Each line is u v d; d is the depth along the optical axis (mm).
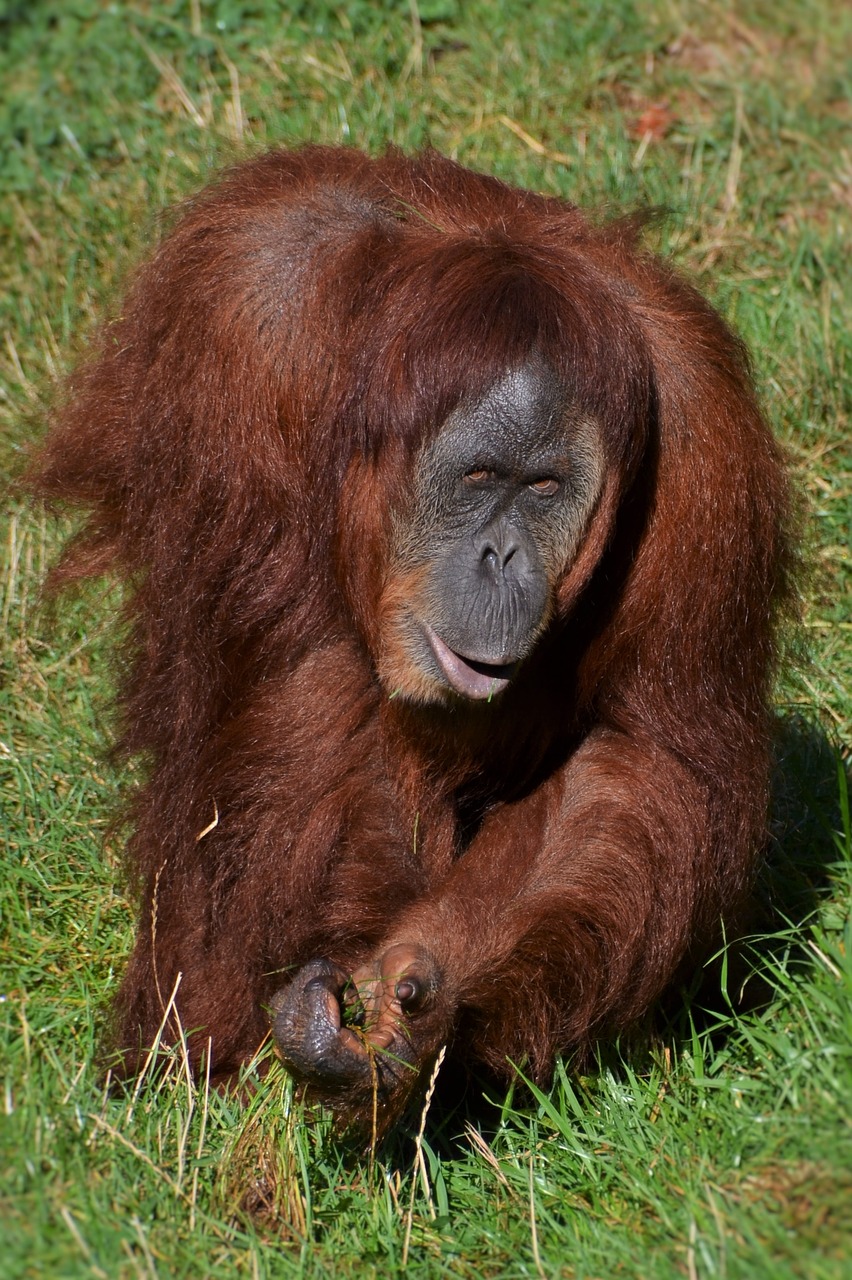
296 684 10547
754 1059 10406
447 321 9867
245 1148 9734
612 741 10852
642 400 10125
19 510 15188
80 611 14797
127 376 11469
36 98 20188
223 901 10656
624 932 10141
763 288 18281
